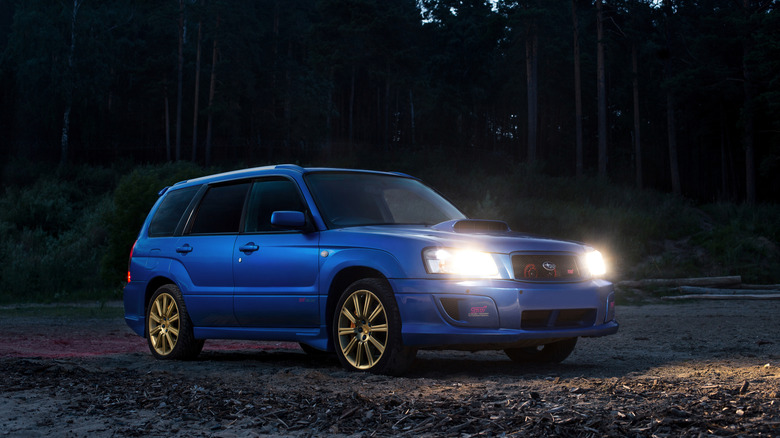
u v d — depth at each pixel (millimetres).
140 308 7305
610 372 5262
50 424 3564
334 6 49969
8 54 52969
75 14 50312
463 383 4594
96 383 4785
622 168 60219
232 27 52062
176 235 7055
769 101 40344
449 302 4887
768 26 39562
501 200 31391
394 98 70000
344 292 5355
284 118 56719
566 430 3096
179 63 52062
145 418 3689
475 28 62719
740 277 19750
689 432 3008
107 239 29266
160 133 59469
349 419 3500
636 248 24172
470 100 65750
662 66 55531
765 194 53375
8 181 42938
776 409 3342
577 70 43969
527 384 4461
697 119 56062
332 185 6129
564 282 5227
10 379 4949
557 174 62344
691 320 12086
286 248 5840
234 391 4359
